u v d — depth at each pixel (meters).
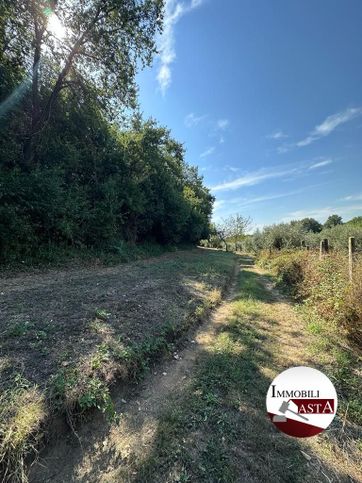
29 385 2.58
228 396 3.08
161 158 18.84
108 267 10.18
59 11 9.64
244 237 44.72
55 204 8.95
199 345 4.62
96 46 10.78
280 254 15.53
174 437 2.49
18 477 1.93
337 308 4.97
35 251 8.55
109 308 4.99
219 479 2.08
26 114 10.50
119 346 3.57
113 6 9.98
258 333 5.00
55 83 11.52
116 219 12.94
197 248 31.80
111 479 2.08
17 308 4.56
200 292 7.57
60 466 2.16
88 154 12.46
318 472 2.19
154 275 9.11
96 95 12.19
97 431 2.52
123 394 3.09
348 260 5.94
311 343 4.53
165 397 3.12
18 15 9.34
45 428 2.26
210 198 41.66
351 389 3.25
